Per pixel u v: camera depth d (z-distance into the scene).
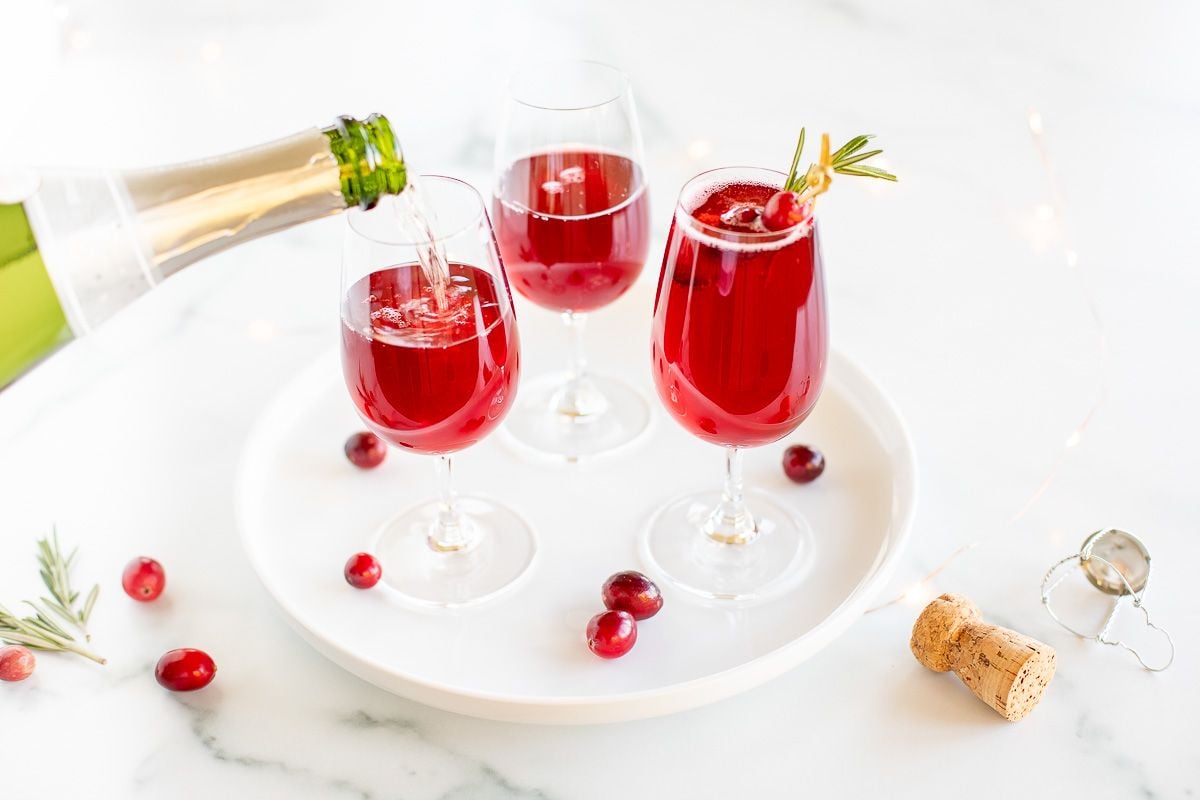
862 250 0.84
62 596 0.63
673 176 0.89
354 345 0.59
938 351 0.76
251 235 0.60
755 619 0.62
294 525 0.67
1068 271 0.80
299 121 0.93
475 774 0.57
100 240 0.58
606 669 0.60
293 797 0.57
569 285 0.69
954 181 0.88
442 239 0.59
